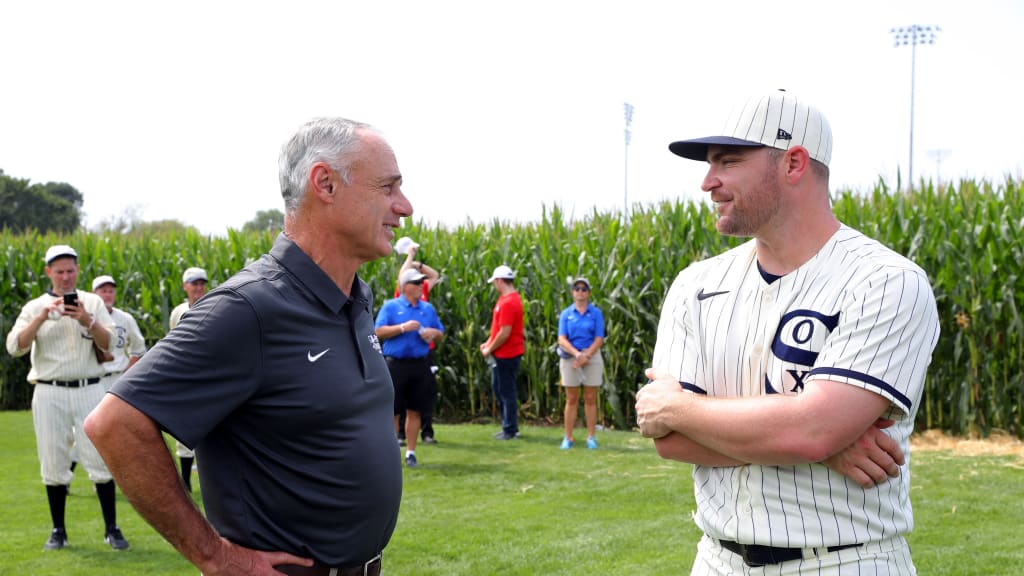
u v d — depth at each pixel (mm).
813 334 2098
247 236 16234
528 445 9844
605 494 7188
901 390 2016
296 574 2082
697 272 2482
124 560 5672
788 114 2131
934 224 10141
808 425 2000
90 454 5945
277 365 2039
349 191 2164
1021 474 7488
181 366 1949
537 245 12781
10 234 16672
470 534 6020
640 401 2350
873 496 2094
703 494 2322
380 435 2221
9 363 14438
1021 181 11320
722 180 2188
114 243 16219
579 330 9469
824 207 2213
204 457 2133
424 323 8797
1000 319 9477
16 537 6266
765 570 2148
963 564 4953
